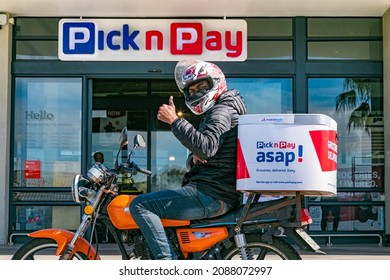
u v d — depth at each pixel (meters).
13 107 9.25
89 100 9.28
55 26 9.34
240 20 9.15
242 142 3.57
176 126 3.56
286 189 3.49
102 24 9.18
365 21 9.35
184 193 3.70
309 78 9.27
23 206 9.23
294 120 3.51
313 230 9.20
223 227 3.76
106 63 9.20
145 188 9.67
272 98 9.26
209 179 3.72
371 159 9.27
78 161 9.28
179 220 3.74
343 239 9.20
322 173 3.48
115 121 9.61
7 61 9.12
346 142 9.28
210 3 8.66
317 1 8.61
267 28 9.29
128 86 9.62
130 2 8.61
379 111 9.28
